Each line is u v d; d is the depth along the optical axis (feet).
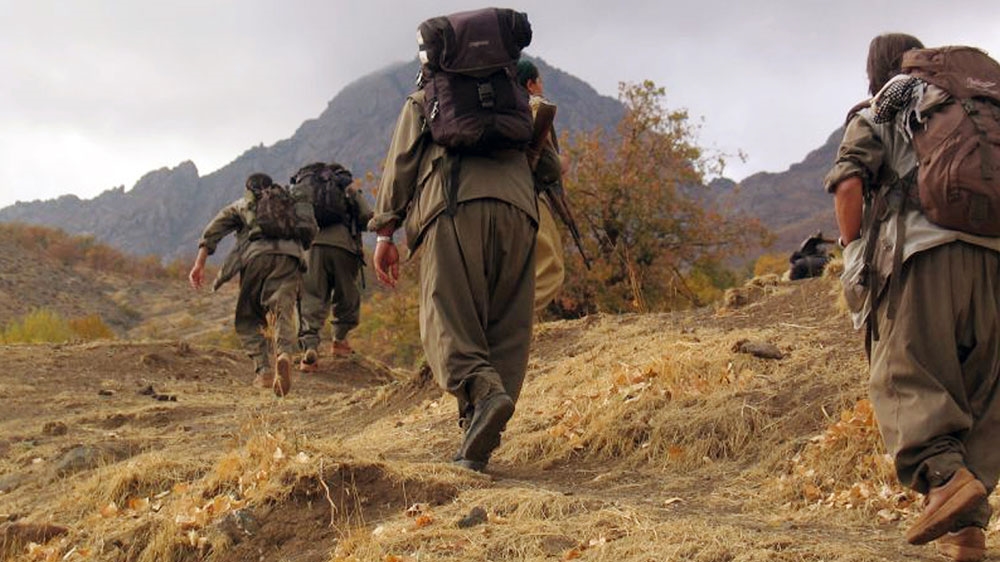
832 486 17.01
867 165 13.96
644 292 73.15
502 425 17.94
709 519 15.19
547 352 30.68
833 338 23.68
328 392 39.50
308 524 16.74
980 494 12.62
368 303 96.17
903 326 13.61
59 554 17.83
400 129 18.78
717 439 19.43
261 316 35.17
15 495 22.86
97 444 25.36
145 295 301.84
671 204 81.25
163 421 31.32
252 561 16.33
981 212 13.26
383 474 17.44
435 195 18.39
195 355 44.27
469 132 17.89
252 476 17.97
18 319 242.17
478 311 18.57
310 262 40.57
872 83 15.06
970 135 13.34
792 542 13.78
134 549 17.34
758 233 85.87
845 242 14.40
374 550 14.92
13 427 31.04
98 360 42.01
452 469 17.83
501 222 18.45
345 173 40.78
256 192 33.94
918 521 12.97
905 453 13.41
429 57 18.15
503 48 18.07
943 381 13.48
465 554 14.40
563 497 16.06
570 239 72.43
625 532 14.49
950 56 13.85
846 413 18.15
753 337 24.56
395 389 29.84
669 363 21.99
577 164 81.35
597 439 20.16
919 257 13.62
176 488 19.01
